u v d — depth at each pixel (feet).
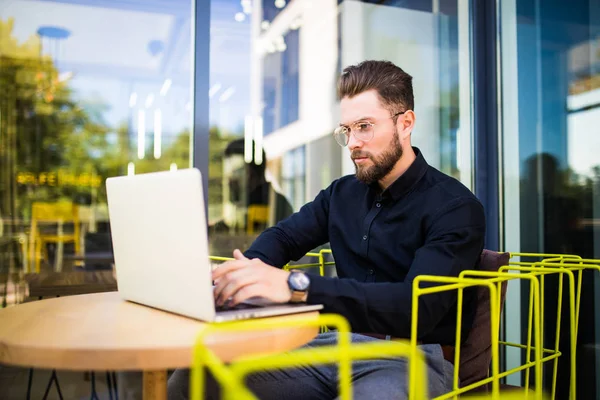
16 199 13.39
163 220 3.08
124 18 12.00
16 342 2.52
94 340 2.54
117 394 7.39
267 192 14.80
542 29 7.43
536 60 7.49
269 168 15.02
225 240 10.36
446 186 4.26
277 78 15.30
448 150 8.52
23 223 12.37
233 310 3.12
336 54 13.37
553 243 7.29
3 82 14.39
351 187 4.95
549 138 7.36
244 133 14.73
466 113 8.14
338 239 4.83
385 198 4.45
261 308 3.15
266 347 2.60
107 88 14.84
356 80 4.42
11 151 14.28
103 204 14.19
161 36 12.35
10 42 13.74
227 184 14.29
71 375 7.81
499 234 7.77
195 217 2.82
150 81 13.57
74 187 14.17
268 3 12.94
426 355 3.84
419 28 9.32
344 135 4.55
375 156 4.33
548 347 7.09
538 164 7.46
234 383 1.47
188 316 3.03
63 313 3.26
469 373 4.10
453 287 2.87
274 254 4.77
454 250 3.78
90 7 11.78
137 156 15.06
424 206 4.22
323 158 14.75
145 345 2.43
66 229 12.23
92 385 7.59
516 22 7.69
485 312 4.18
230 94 14.30
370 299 3.33
